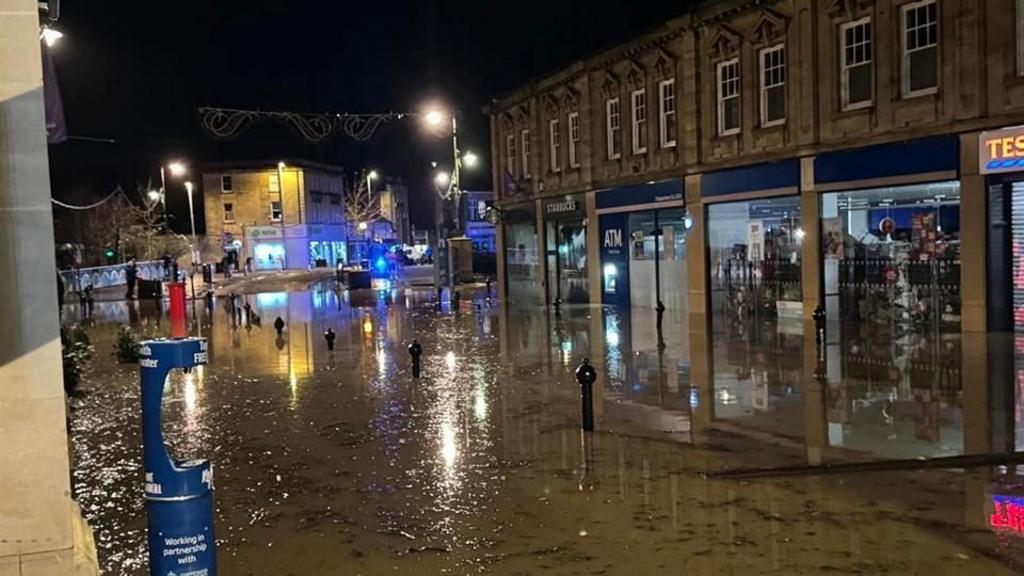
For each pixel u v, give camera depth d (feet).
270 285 169.68
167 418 39.37
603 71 93.15
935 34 58.03
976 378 41.16
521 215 113.39
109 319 101.19
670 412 36.94
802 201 68.39
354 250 306.76
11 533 15.03
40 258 15.26
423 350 61.67
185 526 14.60
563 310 92.73
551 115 104.68
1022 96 52.26
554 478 27.14
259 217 269.44
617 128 92.53
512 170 115.96
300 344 67.92
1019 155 52.34
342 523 23.48
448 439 33.06
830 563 19.39
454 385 45.68
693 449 30.30
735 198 75.10
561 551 20.74
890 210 62.75
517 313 91.71
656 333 67.10
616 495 25.11
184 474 14.67
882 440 30.45
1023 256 54.54
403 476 28.04
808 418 34.58
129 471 30.25
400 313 96.22
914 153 58.90
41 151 15.33
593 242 97.19
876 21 61.52
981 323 55.47
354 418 37.81
